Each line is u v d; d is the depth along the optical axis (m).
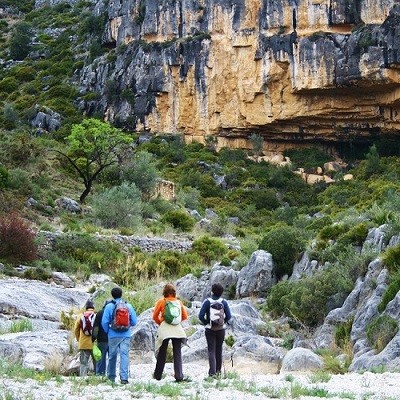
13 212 53.59
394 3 95.94
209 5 110.56
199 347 21.38
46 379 15.84
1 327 25.41
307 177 100.12
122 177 71.81
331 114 101.56
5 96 127.06
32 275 39.81
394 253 24.02
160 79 112.31
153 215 64.50
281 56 102.31
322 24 99.88
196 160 100.19
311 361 20.05
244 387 15.16
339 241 30.50
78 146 68.69
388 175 89.88
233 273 34.50
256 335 24.00
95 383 15.43
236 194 91.38
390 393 14.54
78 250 46.75
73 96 120.94
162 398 13.70
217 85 108.56
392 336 20.14
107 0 138.62
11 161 68.56
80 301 31.92
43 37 145.12
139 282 37.25
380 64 94.62
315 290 26.72
